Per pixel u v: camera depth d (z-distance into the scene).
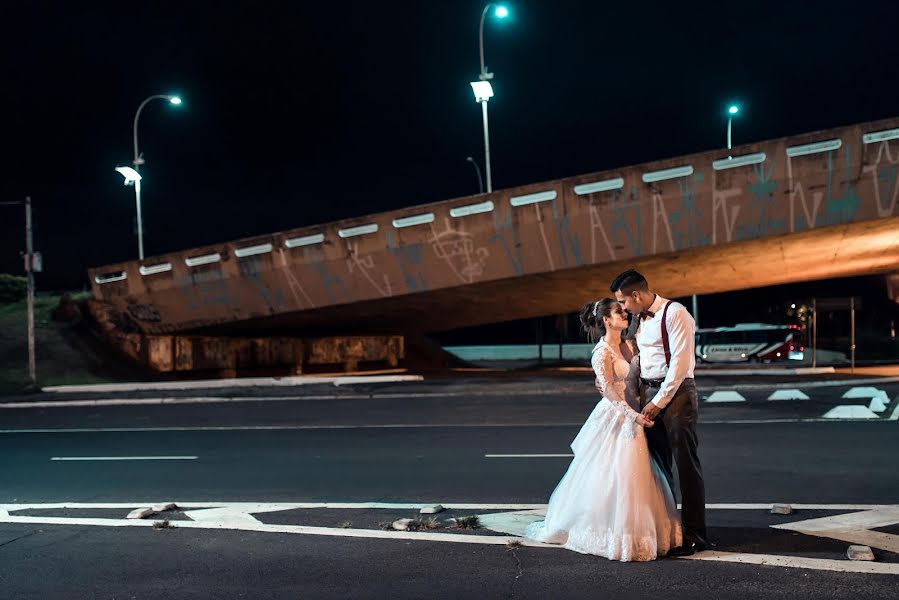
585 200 21.78
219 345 31.97
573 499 6.11
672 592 5.00
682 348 5.79
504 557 5.88
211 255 27.09
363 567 5.74
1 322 31.83
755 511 7.31
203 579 5.55
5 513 8.12
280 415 18.83
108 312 30.80
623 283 6.04
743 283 31.61
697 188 20.72
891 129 19.08
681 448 5.89
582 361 48.91
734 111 35.66
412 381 27.45
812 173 19.73
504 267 23.44
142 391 26.06
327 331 35.28
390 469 10.62
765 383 22.80
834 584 5.06
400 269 24.64
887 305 68.81
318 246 25.23
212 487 9.67
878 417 14.66
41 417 20.25
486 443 12.91
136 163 32.41
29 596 5.27
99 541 6.70
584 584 5.21
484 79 26.38
